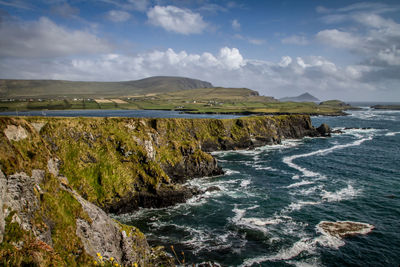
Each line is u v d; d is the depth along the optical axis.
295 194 49.19
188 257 30.16
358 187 52.19
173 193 47.25
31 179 20.12
